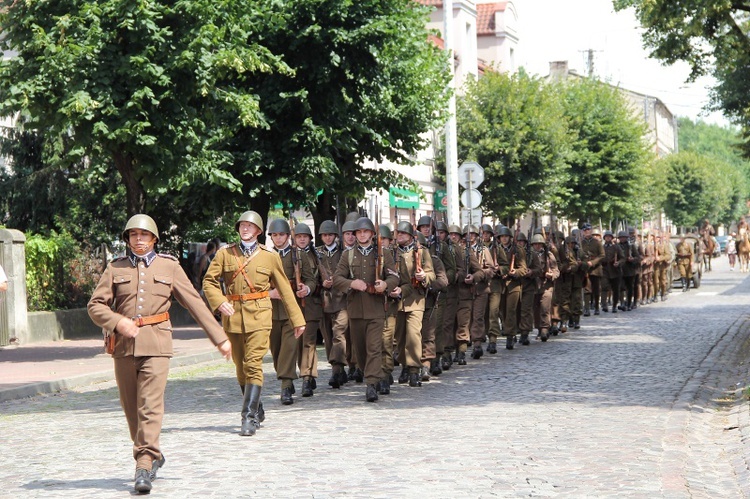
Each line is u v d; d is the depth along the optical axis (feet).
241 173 85.51
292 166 85.76
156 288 29.50
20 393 54.29
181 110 70.23
